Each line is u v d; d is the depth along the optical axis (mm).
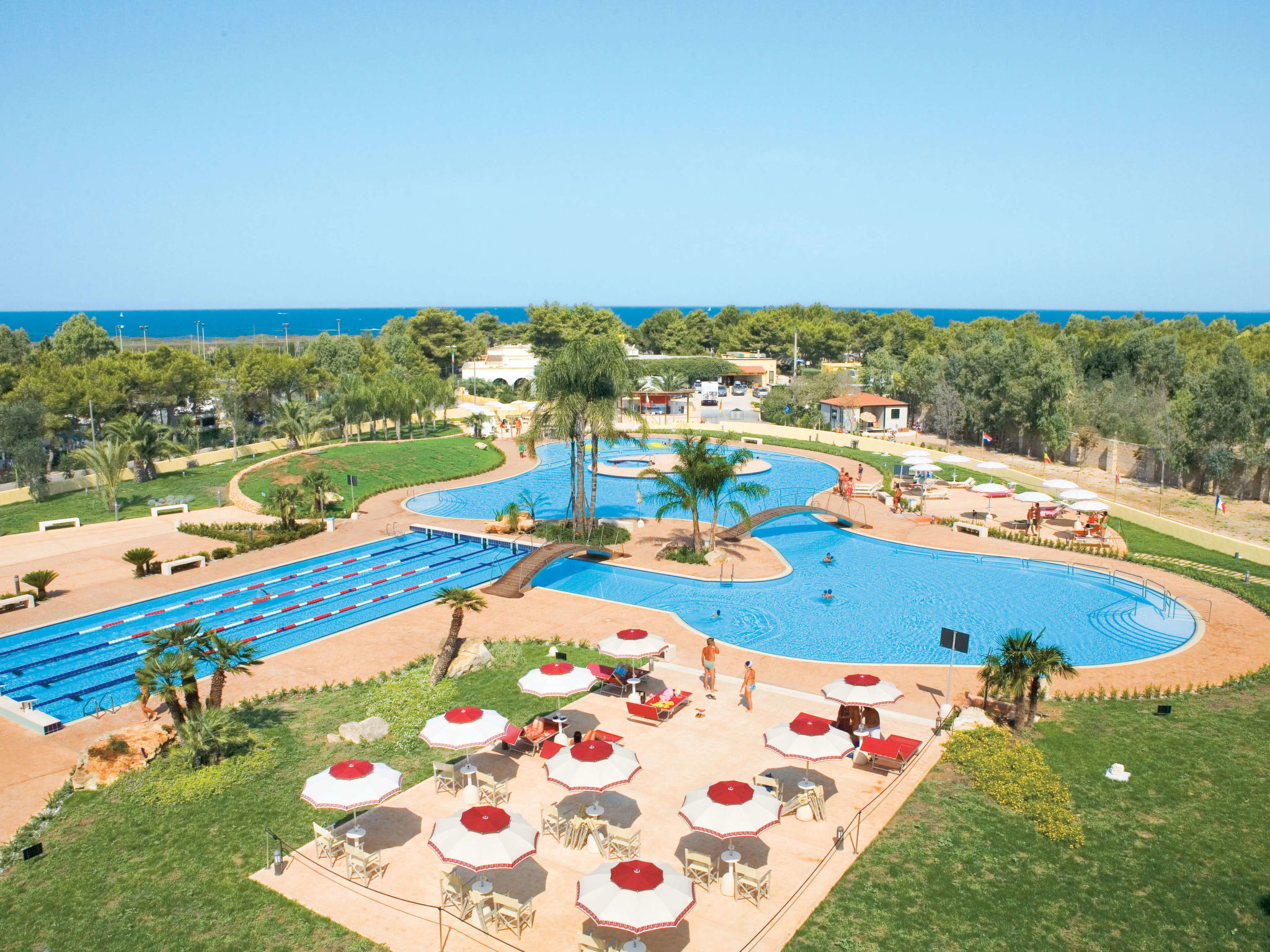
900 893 14164
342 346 104250
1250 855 15336
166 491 50812
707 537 41156
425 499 51219
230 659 19812
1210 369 54469
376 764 15461
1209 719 21125
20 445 48750
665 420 88000
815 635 28219
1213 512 48719
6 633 27906
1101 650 26875
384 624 28672
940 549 39469
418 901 13898
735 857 14055
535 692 18953
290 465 54438
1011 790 17203
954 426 75062
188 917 13531
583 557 37875
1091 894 14195
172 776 17828
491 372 106312
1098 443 62656
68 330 93188
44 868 14914
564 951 12703
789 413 84312
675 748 19297
